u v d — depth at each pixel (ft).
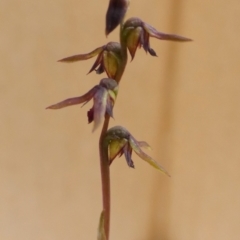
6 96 0.93
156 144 0.97
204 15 0.86
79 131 0.96
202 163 0.99
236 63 0.88
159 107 0.93
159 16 0.86
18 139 0.97
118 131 0.69
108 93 0.67
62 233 1.07
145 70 0.90
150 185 1.03
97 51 0.69
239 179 0.99
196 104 0.93
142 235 1.08
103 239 0.70
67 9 0.86
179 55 0.89
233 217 1.04
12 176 1.01
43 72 0.91
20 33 0.88
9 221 1.06
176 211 1.05
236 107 0.92
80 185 1.02
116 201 1.05
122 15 0.67
